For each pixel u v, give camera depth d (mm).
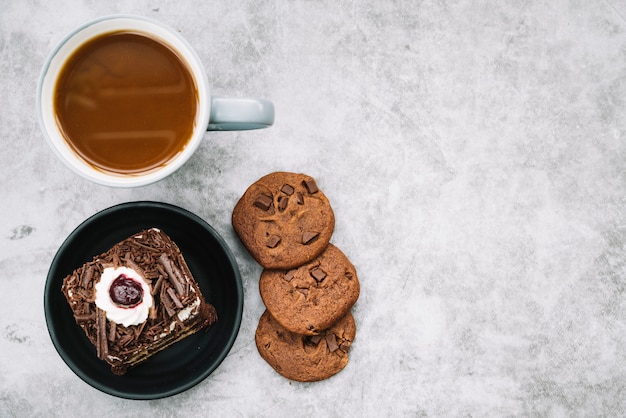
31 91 607
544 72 638
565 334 642
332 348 613
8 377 608
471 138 636
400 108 631
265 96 622
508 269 638
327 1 625
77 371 568
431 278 634
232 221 607
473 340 636
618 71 639
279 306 600
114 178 490
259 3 620
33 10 605
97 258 559
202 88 486
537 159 639
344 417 626
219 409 619
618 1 637
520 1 635
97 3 609
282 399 623
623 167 642
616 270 644
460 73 634
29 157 608
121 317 542
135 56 488
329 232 604
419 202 633
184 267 575
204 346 604
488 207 637
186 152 488
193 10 615
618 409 641
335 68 627
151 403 616
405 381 631
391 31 630
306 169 625
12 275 607
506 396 637
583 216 642
